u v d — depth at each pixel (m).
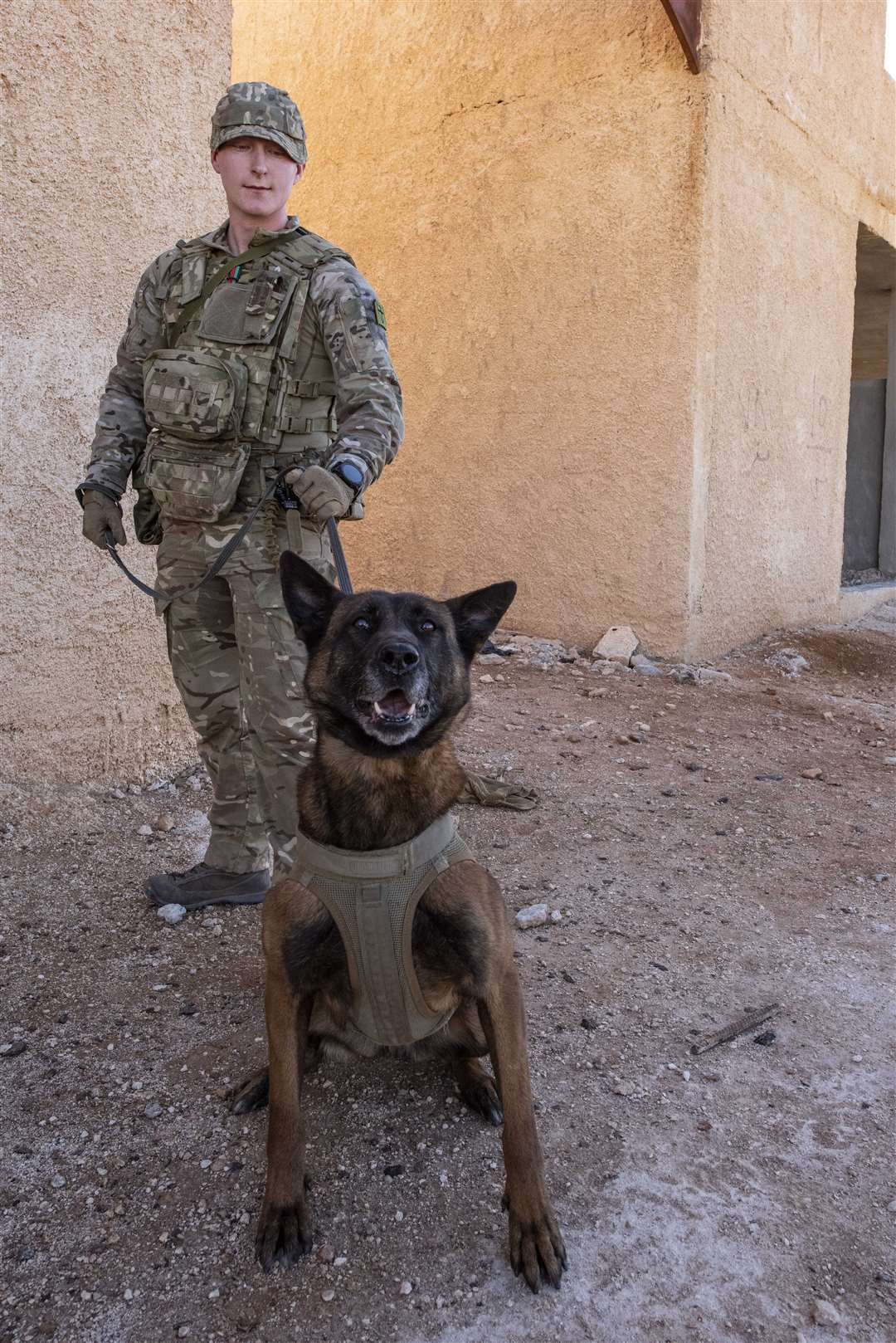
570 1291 2.00
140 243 4.48
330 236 9.16
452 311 8.31
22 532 4.16
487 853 4.19
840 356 9.22
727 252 7.21
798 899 3.89
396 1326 1.91
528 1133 2.12
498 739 5.66
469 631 2.51
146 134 4.45
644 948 3.44
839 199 8.90
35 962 3.21
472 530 8.41
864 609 10.36
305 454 3.05
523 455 8.02
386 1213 2.21
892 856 4.34
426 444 8.63
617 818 4.61
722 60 6.80
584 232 7.45
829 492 9.30
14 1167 2.31
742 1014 3.04
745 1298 2.00
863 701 7.17
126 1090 2.60
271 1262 2.04
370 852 2.18
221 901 3.63
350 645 2.31
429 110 8.25
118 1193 2.24
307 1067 2.67
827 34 8.34
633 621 7.57
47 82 4.05
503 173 7.84
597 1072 2.72
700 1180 2.32
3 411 4.05
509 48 7.68
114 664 4.57
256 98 2.96
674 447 7.18
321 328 2.99
